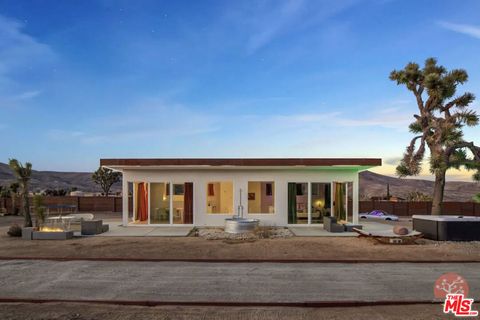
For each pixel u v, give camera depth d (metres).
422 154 18.61
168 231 16.22
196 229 16.58
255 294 7.45
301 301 7.02
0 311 6.55
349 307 6.86
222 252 11.34
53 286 7.97
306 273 9.02
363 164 16.14
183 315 6.38
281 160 16.47
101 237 14.57
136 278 8.59
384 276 8.75
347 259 10.31
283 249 11.81
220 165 16.47
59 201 31.11
